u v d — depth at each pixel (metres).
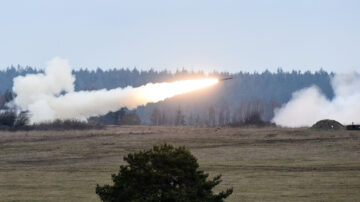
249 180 110.25
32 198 96.00
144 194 63.25
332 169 121.94
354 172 117.50
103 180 113.69
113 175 65.50
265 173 118.12
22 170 128.38
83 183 110.50
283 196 94.62
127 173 64.50
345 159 135.75
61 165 136.25
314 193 96.81
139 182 63.97
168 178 64.25
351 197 93.31
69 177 117.94
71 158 145.38
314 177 112.38
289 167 125.50
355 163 129.38
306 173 117.31
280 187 102.88
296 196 94.50
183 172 63.78
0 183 111.44
